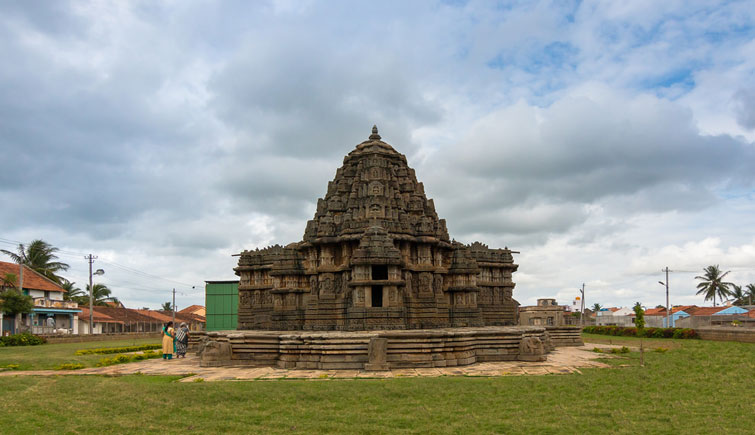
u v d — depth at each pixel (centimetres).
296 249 4697
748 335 5128
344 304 4216
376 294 4222
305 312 4534
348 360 3127
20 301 6131
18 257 8181
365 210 4450
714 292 11669
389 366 3055
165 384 2516
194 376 2892
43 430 1762
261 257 5606
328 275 4319
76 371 3150
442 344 3212
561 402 2158
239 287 5638
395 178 4812
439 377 2723
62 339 6038
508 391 2358
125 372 3073
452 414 1978
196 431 1781
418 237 4512
